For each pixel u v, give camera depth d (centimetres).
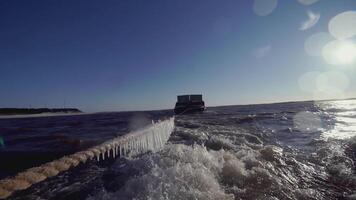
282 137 1777
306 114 4803
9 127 4572
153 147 1070
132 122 4284
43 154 1574
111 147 511
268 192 675
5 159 1452
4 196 243
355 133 1911
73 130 3234
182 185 637
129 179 726
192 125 2534
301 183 768
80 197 703
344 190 722
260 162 911
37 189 778
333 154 1141
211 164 810
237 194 654
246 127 2369
